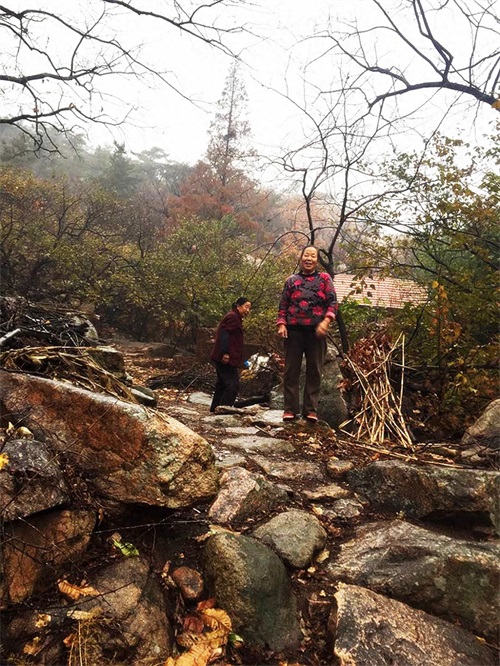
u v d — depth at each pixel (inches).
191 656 85.5
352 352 226.2
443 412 223.8
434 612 101.4
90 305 616.4
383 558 111.7
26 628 83.0
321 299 194.9
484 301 287.7
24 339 171.8
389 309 360.8
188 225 770.2
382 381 211.0
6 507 87.5
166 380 361.4
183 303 633.0
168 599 96.5
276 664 88.5
